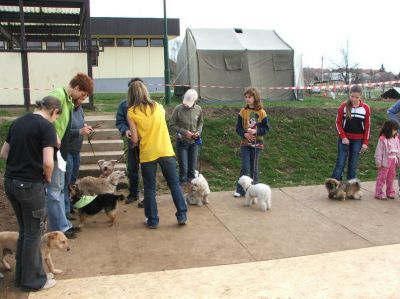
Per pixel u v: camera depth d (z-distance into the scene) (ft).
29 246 12.66
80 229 18.25
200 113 22.68
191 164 22.66
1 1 40.93
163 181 26.73
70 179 18.85
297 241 16.97
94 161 27.37
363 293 12.75
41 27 53.06
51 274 13.76
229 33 56.95
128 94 18.15
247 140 22.86
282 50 55.01
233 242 16.87
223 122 35.50
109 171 21.94
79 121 18.60
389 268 14.43
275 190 24.81
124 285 13.34
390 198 22.99
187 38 57.21
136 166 21.76
